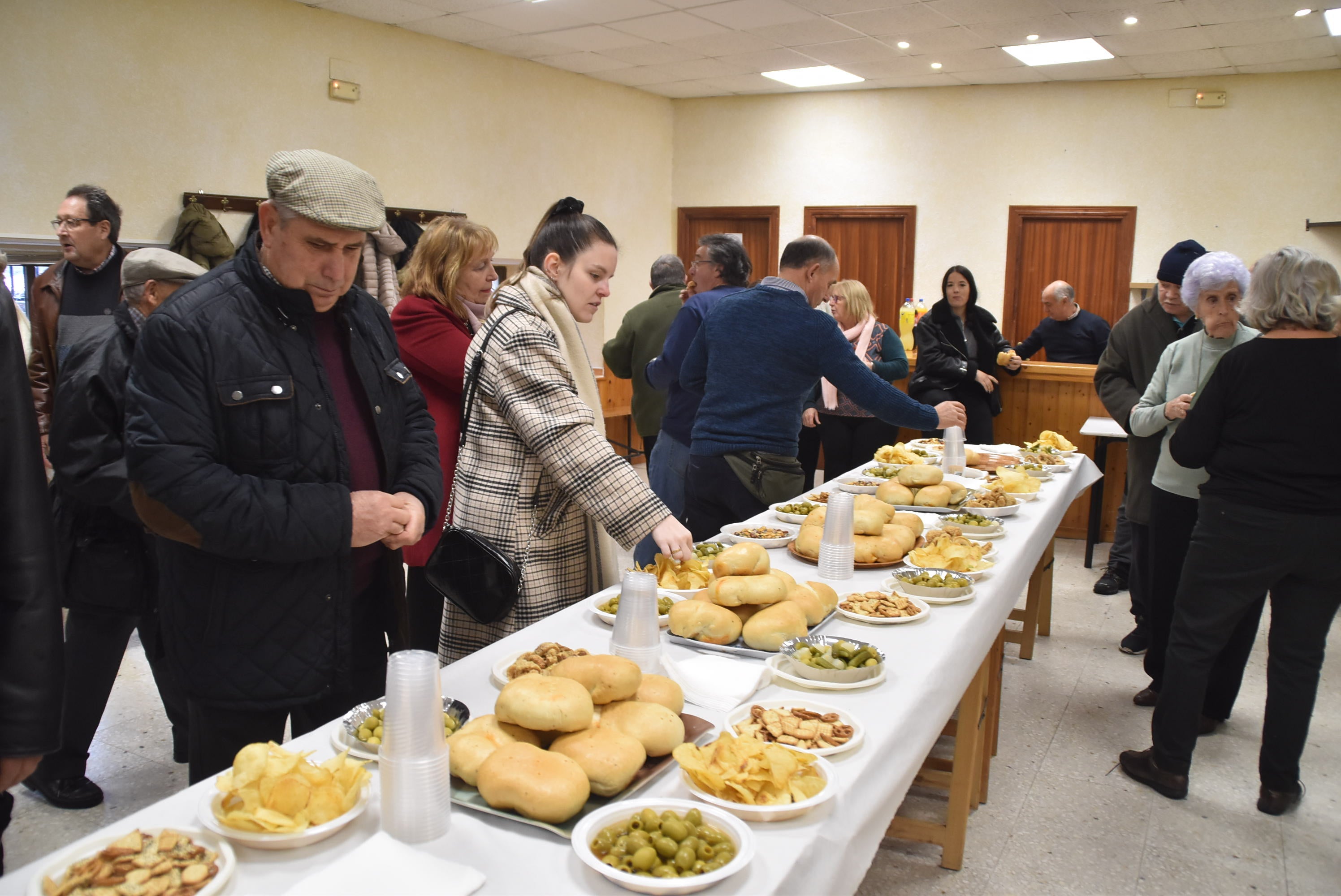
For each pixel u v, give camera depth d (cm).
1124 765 256
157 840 88
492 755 101
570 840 95
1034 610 334
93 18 453
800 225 841
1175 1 520
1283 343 208
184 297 128
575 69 732
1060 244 764
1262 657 339
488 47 661
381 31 595
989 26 587
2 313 106
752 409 253
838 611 168
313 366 137
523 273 181
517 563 176
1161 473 273
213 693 134
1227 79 692
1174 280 301
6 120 427
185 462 122
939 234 795
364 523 133
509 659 139
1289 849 220
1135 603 344
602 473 162
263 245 134
